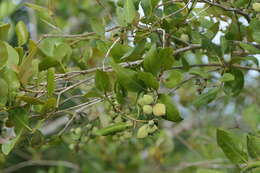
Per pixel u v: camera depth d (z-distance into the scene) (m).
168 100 1.09
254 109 1.76
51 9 1.37
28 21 1.92
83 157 2.23
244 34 1.26
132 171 2.30
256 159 1.14
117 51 1.17
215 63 1.32
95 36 1.31
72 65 1.44
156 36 1.24
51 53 1.26
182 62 1.32
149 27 1.18
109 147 2.21
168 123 2.33
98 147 2.21
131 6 1.16
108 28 1.27
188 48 1.28
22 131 1.14
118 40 1.19
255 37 1.21
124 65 1.17
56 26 1.38
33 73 1.14
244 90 1.93
